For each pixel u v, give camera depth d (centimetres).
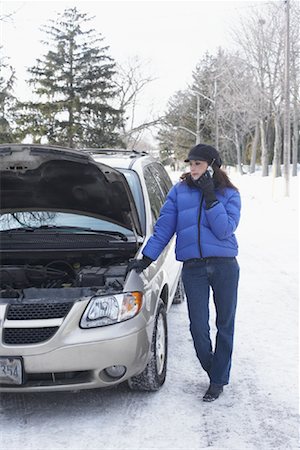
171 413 385
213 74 4506
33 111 3884
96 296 370
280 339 527
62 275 429
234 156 5909
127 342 366
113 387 428
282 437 352
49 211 478
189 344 520
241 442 346
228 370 407
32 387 360
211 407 393
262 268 843
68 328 359
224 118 4378
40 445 344
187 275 408
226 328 405
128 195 435
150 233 464
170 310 629
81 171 415
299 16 2961
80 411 390
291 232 1213
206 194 388
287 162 2061
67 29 3994
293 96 3183
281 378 440
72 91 3947
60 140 3838
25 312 365
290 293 695
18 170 423
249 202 2011
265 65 3180
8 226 478
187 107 5609
